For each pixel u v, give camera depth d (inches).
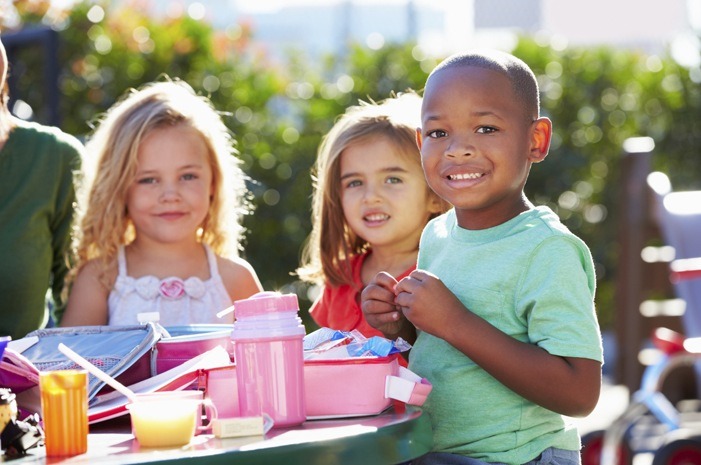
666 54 423.2
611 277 399.9
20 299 135.0
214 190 141.9
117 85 320.2
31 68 274.8
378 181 134.1
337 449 75.2
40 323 138.7
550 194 384.8
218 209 142.5
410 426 81.5
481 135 94.5
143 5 338.3
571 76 394.9
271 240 331.0
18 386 91.4
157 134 135.0
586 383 89.2
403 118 136.3
